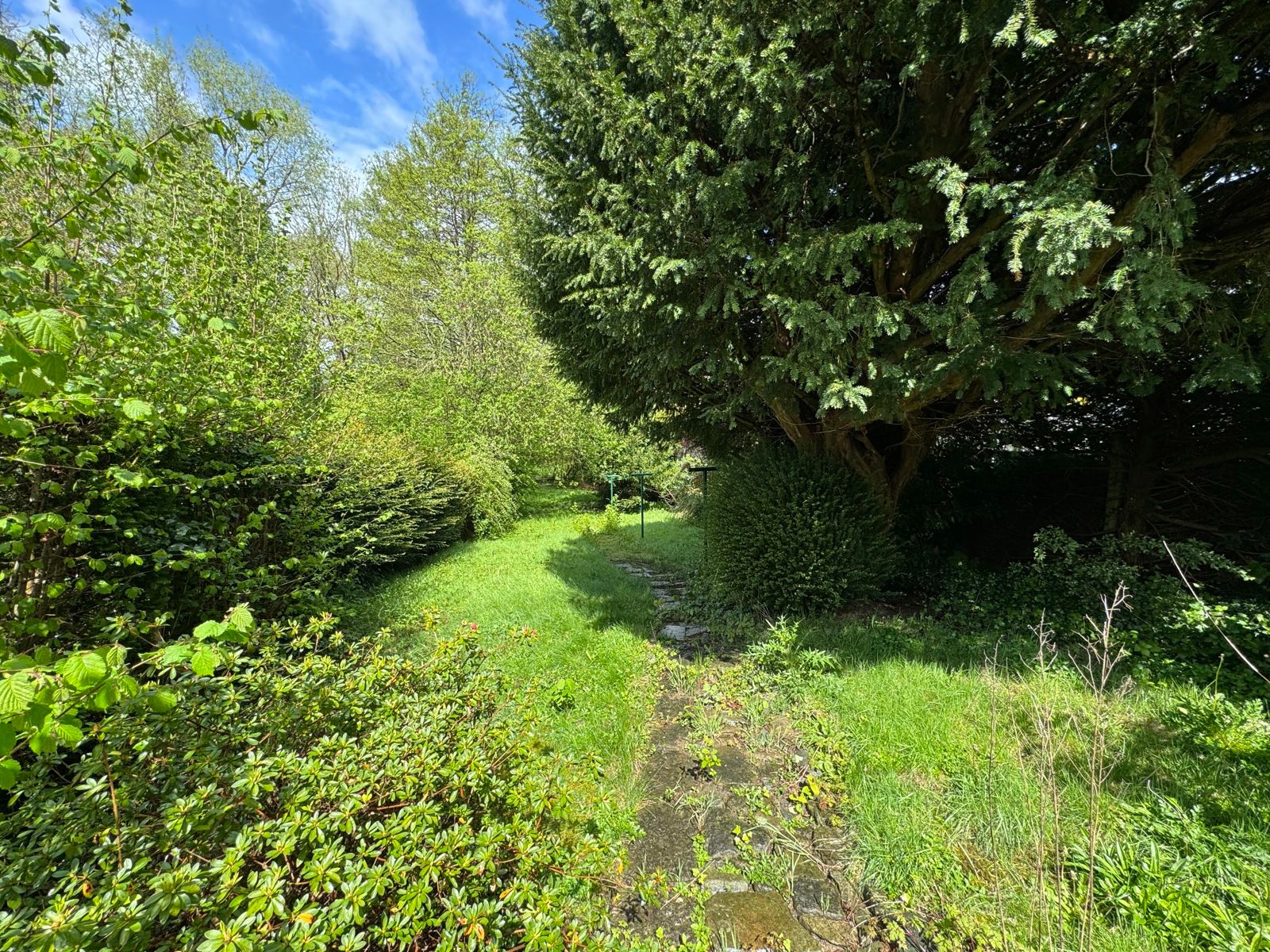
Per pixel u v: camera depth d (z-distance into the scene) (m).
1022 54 2.89
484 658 2.72
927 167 2.99
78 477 2.60
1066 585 4.36
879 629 4.29
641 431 7.30
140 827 1.30
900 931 1.79
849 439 5.58
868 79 3.54
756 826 2.33
